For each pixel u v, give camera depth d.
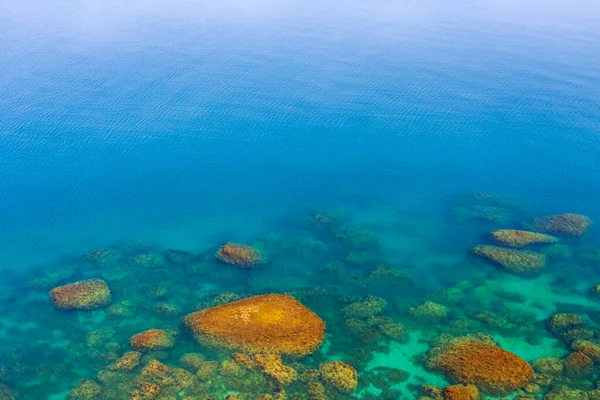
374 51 93.88
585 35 102.56
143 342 35.38
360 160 62.72
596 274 43.00
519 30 106.94
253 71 84.56
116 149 63.94
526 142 65.81
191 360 33.97
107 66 85.44
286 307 38.44
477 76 82.75
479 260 45.19
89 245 47.94
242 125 69.38
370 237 48.25
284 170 60.75
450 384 32.56
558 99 74.94
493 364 33.31
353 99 75.88
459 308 39.53
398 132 68.62
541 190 56.56
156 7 126.31
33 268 44.78
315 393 31.64
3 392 32.12
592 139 65.81
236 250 45.19
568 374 32.94
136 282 42.41
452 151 64.50
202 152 63.94
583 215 51.06
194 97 75.62
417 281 42.62
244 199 55.38
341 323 37.72
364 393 31.97
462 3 133.75
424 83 80.56
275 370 33.00
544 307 39.56
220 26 108.75
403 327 37.34
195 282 42.34
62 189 56.47
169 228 50.41
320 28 107.94
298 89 78.69
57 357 35.09
